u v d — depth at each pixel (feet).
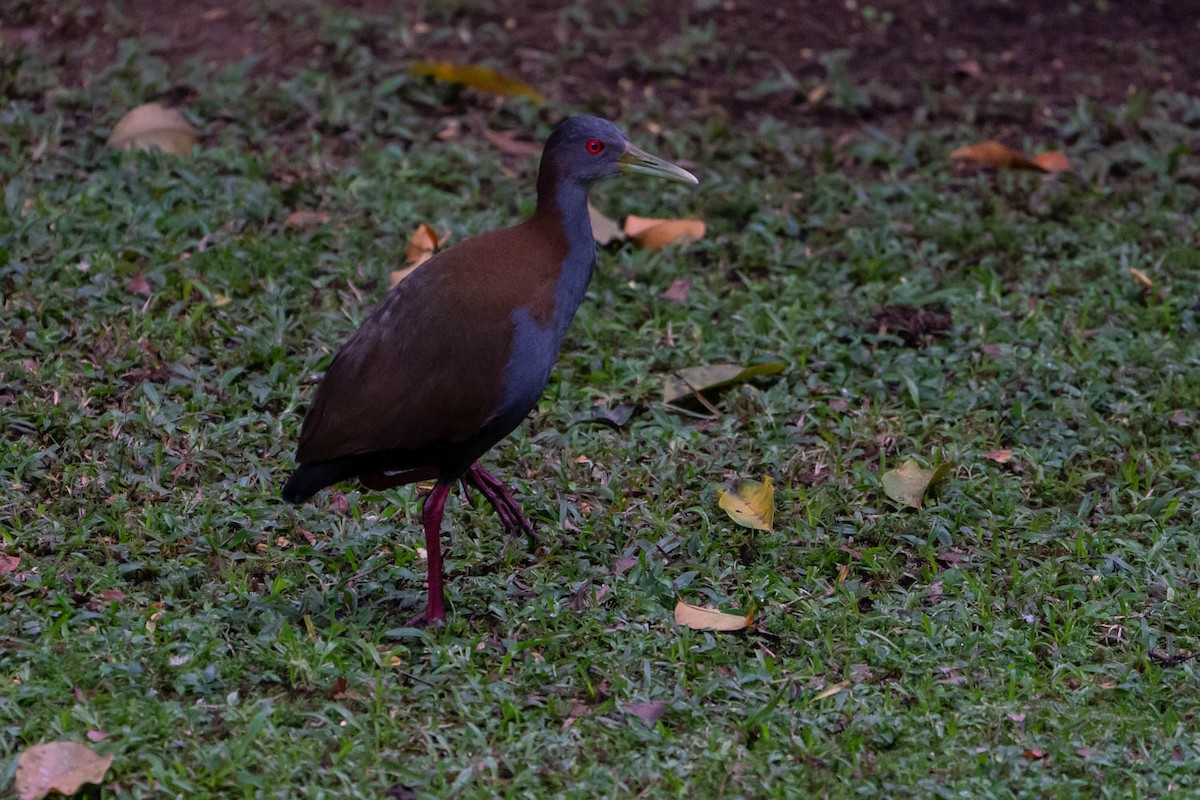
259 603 30.48
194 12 59.67
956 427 38.73
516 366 29.73
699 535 33.86
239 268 43.04
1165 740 27.48
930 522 34.96
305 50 57.36
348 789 25.12
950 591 32.53
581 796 25.26
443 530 33.71
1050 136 56.59
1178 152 53.88
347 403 29.17
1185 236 49.16
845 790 25.91
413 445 29.37
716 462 36.91
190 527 32.76
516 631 30.37
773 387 40.50
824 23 61.93
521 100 55.62
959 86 59.36
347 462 29.40
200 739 26.35
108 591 30.53
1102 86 59.88
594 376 40.22
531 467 36.58
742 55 59.62
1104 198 51.55
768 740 27.02
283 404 38.40
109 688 27.40
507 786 25.62
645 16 61.67
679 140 53.42
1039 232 48.85
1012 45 61.87
